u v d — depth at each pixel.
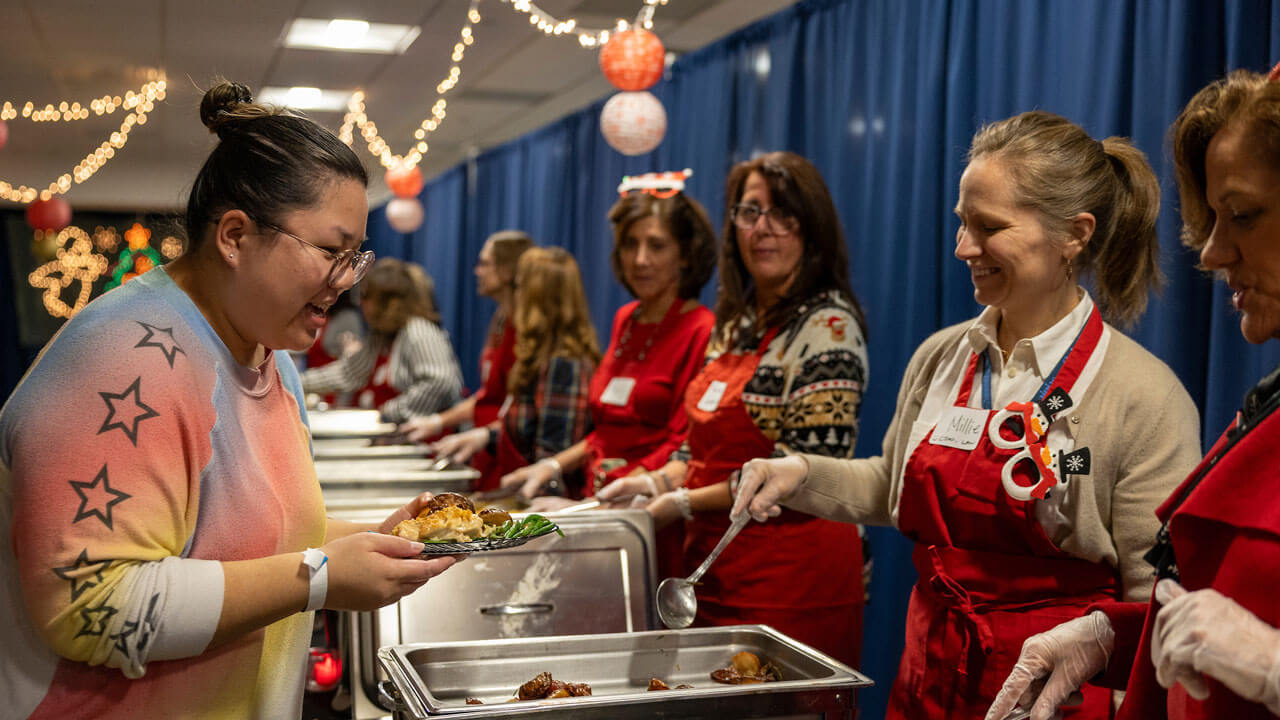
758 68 4.00
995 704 1.16
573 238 6.33
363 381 5.23
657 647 1.48
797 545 1.98
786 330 2.03
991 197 1.34
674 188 2.68
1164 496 1.28
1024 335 1.41
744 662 1.44
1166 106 2.15
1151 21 2.21
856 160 3.36
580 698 1.17
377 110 6.68
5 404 1.01
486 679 1.40
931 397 1.51
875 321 3.20
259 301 1.07
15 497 0.96
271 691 1.20
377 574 1.09
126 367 1.00
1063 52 2.50
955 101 2.84
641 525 1.81
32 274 11.63
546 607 1.71
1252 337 0.98
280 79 5.88
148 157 8.47
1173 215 2.06
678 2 3.97
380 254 11.43
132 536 0.97
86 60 5.47
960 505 1.39
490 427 3.37
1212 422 1.97
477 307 8.54
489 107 6.53
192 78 1.18
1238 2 1.98
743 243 2.11
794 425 1.94
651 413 2.62
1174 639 0.86
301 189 1.05
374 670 1.59
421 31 4.77
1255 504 0.92
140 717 1.04
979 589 1.38
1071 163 1.33
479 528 1.27
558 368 3.18
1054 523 1.33
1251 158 0.93
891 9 3.18
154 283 1.08
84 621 0.95
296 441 1.22
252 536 1.11
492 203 8.10
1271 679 0.81
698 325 2.61
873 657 3.10
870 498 1.68
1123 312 1.42
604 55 3.53
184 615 0.98
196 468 1.05
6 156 8.48
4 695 1.02
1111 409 1.32
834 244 2.05
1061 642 1.16
